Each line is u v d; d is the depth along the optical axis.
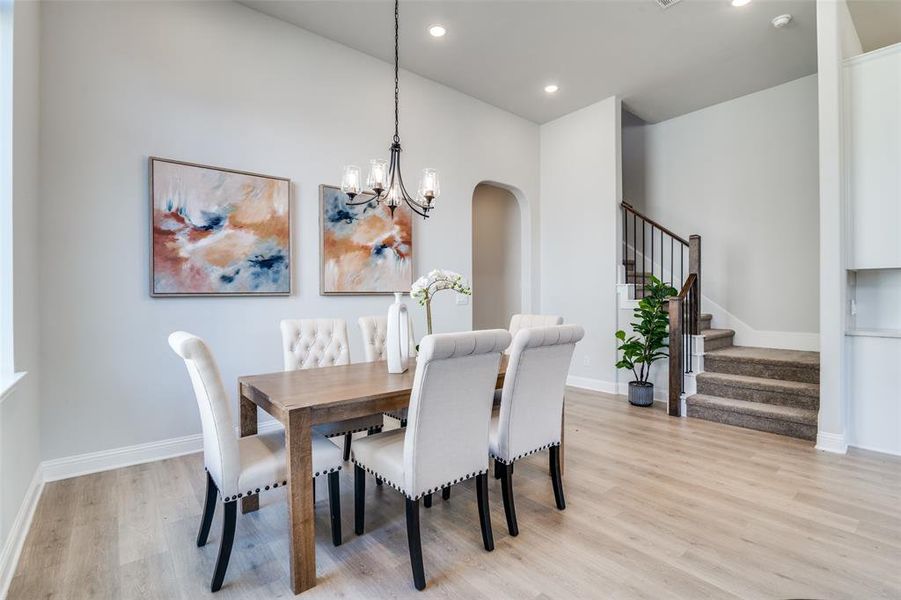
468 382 1.84
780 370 3.94
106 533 2.10
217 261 3.21
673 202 5.64
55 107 2.64
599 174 5.15
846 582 1.74
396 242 4.26
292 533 1.71
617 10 3.40
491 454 2.19
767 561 1.88
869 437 3.17
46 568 1.83
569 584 1.75
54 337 2.64
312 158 3.72
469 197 4.96
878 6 3.34
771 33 3.72
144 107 2.95
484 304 6.70
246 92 3.38
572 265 5.45
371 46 3.93
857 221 3.21
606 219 5.09
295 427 1.74
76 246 2.71
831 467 2.86
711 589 1.71
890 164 3.07
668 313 4.35
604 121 5.10
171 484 2.63
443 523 2.24
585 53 4.06
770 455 3.08
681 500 2.44
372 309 4.11
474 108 5.02
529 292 5.71
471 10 3.41
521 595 1.68
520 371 2.09
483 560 1.91
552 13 3.44
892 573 1.79
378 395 1.97
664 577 1.78
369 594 1.70
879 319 3.53
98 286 2.79
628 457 3.07
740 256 5.09
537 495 2.54
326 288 3.77
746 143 5.03
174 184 3.03
